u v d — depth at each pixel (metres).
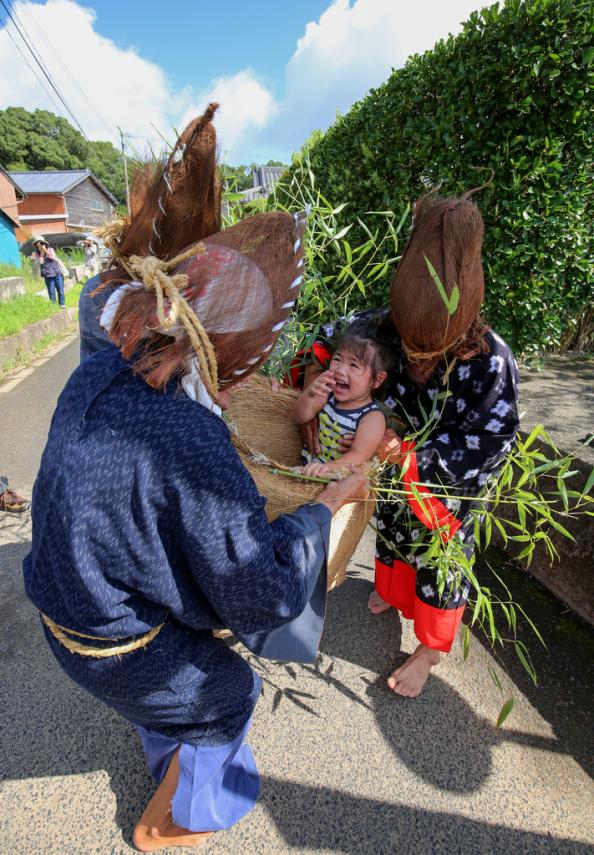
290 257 0.93
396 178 3.67
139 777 1.60
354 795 1.56
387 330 1.70
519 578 2.52
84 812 1.51
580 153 2.81
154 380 0.83
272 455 2.09
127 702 1.11
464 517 1.63
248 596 0.95
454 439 1.50
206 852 1.42
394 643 2.13
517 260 3.04
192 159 0.94
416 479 1.52
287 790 1.57
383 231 3.78
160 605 1.00
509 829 1.49
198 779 1.29
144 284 0.84
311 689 1.91
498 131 2.94
